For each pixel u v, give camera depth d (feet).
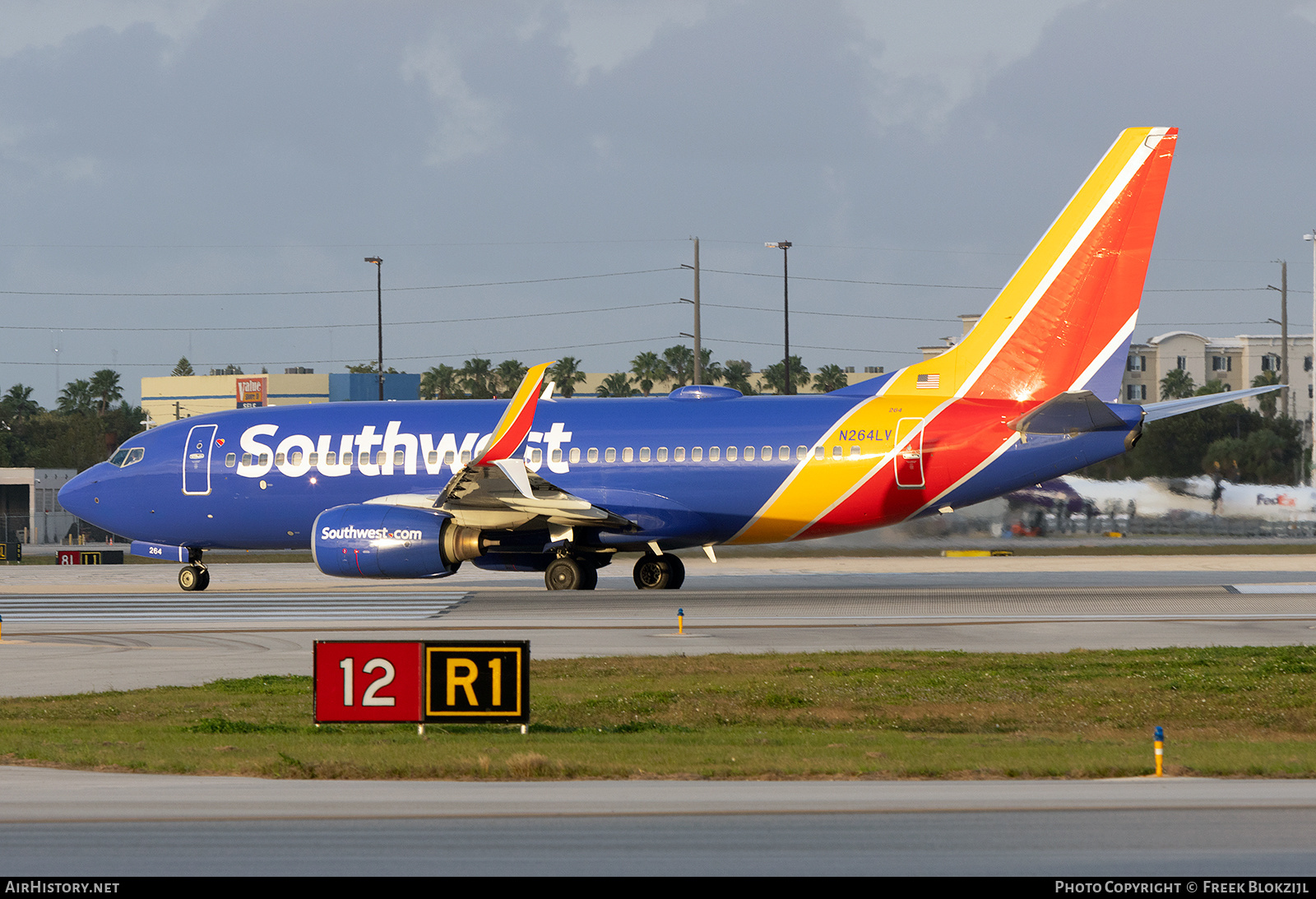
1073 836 121.70
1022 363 395.55
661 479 410.31
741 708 221.46
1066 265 390.63
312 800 140.15
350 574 403.34
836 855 114.93
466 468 381.40
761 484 404.98
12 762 168.14
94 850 117.08
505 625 327.67
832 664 262.06
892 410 401.70
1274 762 165.58
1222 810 133.49
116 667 268.41
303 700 228.22
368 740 186.39
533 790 146.92
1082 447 387.55
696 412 418.10
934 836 122.11
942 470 395.34
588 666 261.85
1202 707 219.41
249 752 174.19
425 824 127.44
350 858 114.11
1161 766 158.20
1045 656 267.80
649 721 213.66
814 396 418.31
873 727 209.15
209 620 352.69
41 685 247.29
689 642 294.87
